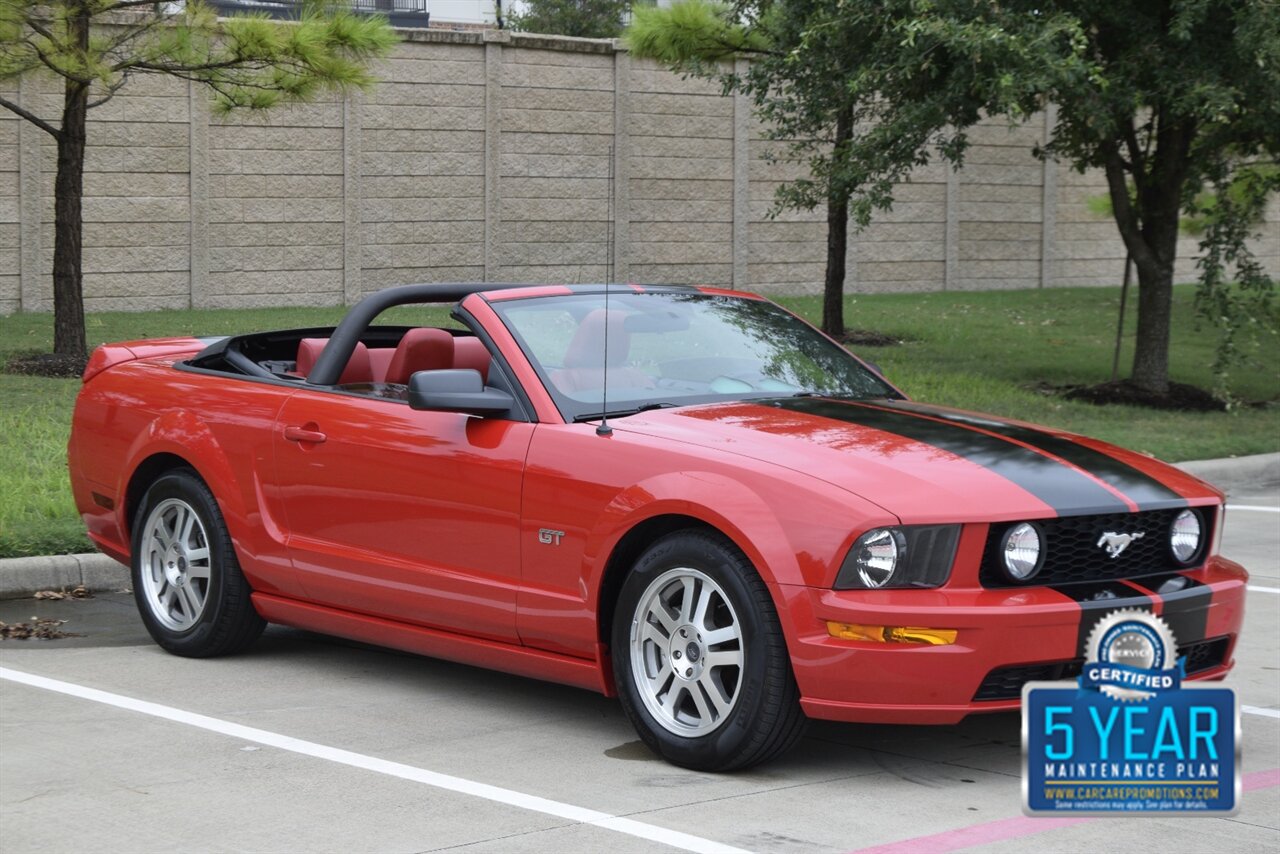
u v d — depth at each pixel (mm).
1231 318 15500
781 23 16422
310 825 4262
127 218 22406
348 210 24281
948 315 24406
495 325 5633
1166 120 15508
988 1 13844
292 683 6043
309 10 14758
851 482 4645
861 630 4473
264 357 7277
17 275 21578
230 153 23188
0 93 21188
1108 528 4777
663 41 18250
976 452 4969
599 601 5047
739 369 5867
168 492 6500
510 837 4164
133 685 5973
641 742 5215
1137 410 15570
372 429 5789
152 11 15039
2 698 5734
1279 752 5180
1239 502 11711
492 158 25500
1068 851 4102
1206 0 13641
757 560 4605
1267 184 15898
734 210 27781
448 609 5504
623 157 26672
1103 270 32312
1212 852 4113
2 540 7961
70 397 13438
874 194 15305
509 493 5281
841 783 4730
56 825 4250
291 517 6074
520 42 25562
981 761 5016
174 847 4066
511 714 5582
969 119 15070
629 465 4996
